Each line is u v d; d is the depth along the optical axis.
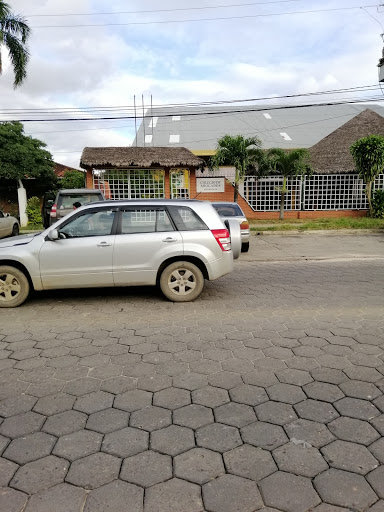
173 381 3.46
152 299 6.20
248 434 2.68
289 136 25.94
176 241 5.80
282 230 15.91
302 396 3.17
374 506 2.06
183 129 26.72
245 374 3.57
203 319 5.19
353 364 3.75
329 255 10.78
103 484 2.24
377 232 15.79
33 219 19.62
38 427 2.79
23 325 5.02
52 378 3.54
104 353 4.09
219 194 19.89
